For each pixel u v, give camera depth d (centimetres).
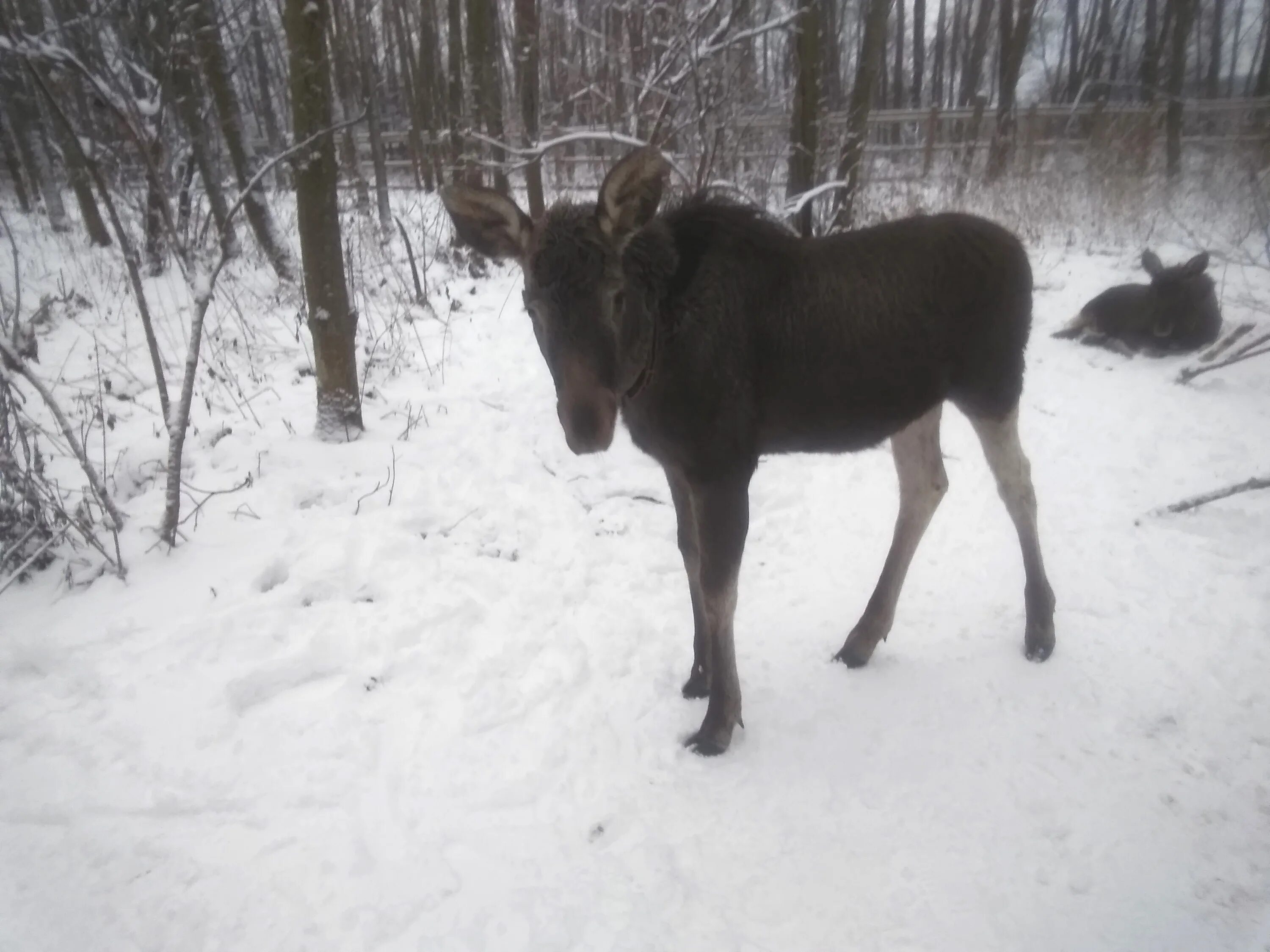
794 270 291
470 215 256
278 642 335
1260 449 497
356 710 309
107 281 771
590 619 370
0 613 348
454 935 226
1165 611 364
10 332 542
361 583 376
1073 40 2316
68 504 416
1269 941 223
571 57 1060
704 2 673
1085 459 508
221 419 519
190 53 662
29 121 993
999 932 228
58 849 250
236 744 289
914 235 309
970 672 338
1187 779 279
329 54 469
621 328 242
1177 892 239
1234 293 794
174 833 256
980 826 264
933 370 312
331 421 493
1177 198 1095
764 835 263
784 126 830
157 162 451
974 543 430
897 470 358
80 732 290
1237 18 1667
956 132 1512
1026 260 330
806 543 438
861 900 239
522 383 612
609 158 989
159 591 359
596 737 304
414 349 666
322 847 253
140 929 228
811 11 640
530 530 434
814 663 348
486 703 315
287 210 1012
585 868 249
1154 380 623
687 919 232
